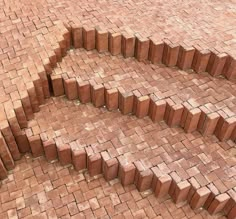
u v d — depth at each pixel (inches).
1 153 103.9
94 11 139.9
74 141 110.9
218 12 142.8
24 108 109.7
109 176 110.2
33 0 145.2
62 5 142.6
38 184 109.7
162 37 127.0
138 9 142.6
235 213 101.7
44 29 127.6
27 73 112.3
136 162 106.6
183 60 124.9
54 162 115.8
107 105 121.8
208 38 127.6
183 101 115.1
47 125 114.9
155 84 121.1
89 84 119.1
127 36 126.0
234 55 119.4
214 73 124.5
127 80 122.0
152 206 106.7
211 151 112.1
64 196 107.2
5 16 134.6
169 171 104.8
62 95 127.0
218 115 110.5
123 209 105.3
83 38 132.6
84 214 103.2
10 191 107.6
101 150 109.0
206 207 106.1
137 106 117.4
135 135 115.1
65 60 129.0
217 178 103.8
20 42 122.1
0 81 109.7
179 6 145.8
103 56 132.1
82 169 114.4
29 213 102.7
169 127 119.3
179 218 104.7
